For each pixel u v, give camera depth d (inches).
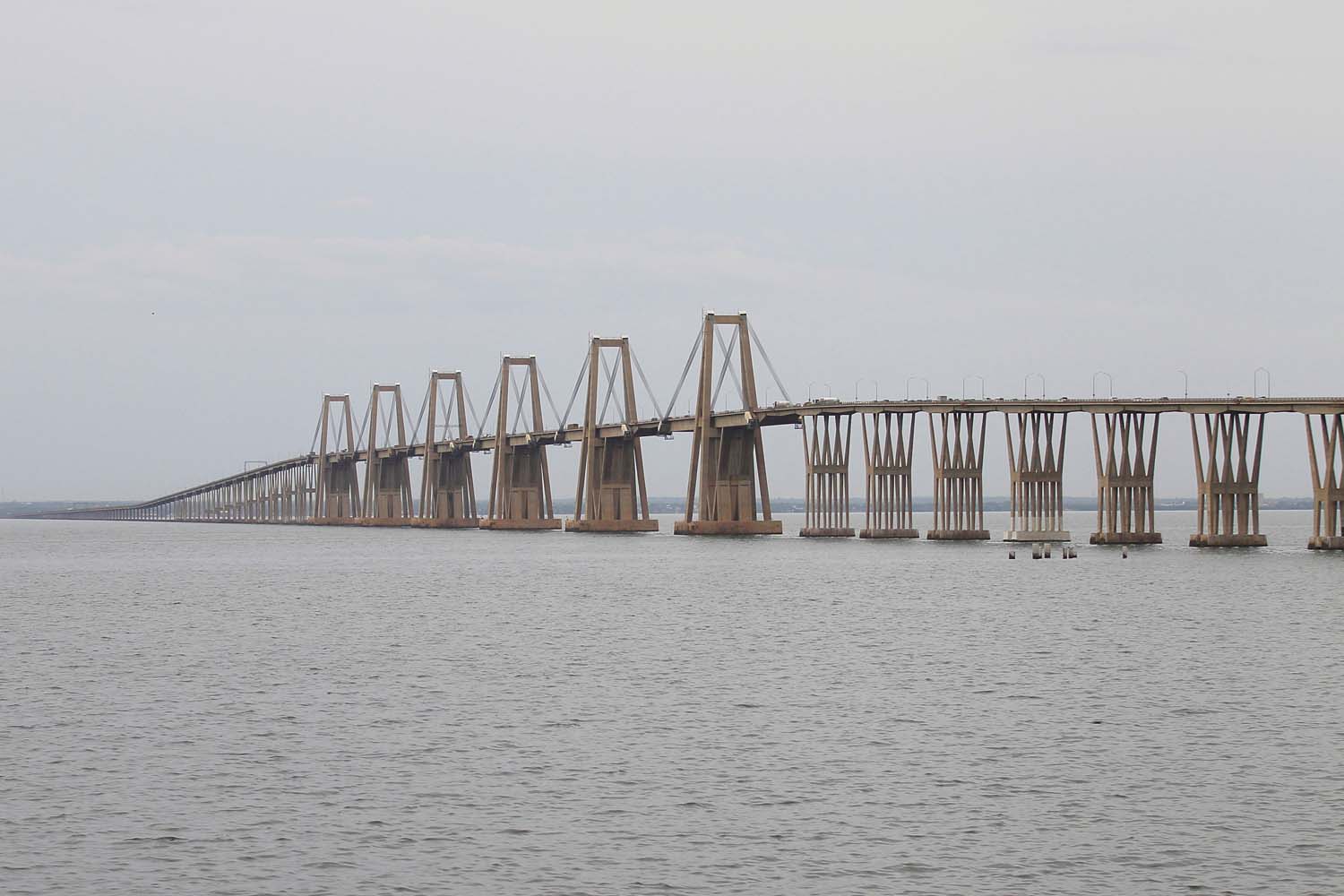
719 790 2970.0
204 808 2839.6
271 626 6087.6
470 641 5447.8
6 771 3134.8
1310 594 7322.8
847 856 2559.1
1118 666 4682.6
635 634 5644.7
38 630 5999.0
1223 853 2568.9
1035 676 4466.0
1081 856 2556.6
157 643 5438.0
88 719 3752.5
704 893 2383.1
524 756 3270.2
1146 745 3378.4
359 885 2410.2
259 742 3437.5
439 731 3558.1
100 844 2618.1
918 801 2888.8
